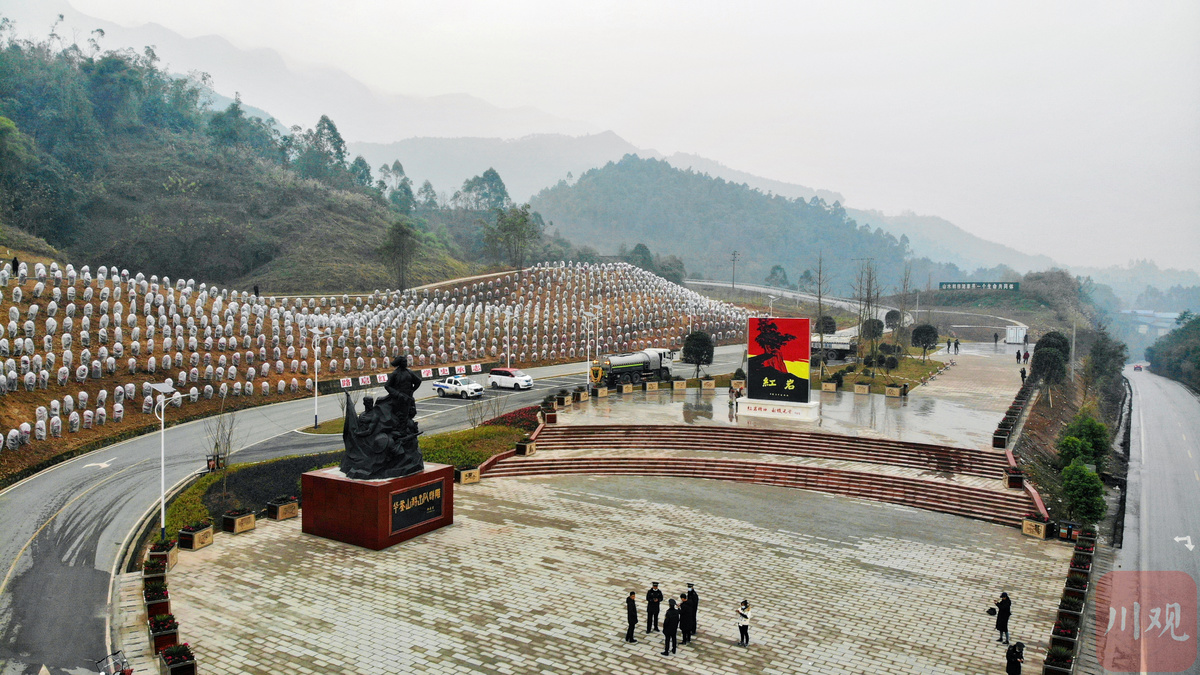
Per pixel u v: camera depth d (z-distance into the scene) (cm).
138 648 2228
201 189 15300
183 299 6869
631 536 3173
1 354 4984
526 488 3919
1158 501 4859
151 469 4153
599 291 11769
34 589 2644
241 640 2212
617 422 4938
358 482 3034
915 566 2870
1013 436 4578
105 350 5438
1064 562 2939
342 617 2373
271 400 6131
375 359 7406
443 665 2077
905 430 4641
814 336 8288
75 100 14925
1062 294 14938
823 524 3353
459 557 2916
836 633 2306
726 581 2703
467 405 6000
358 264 13925
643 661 2117
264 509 3472
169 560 2764
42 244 10562
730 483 4034
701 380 6688
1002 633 2273
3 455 4056
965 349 9856
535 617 2391
